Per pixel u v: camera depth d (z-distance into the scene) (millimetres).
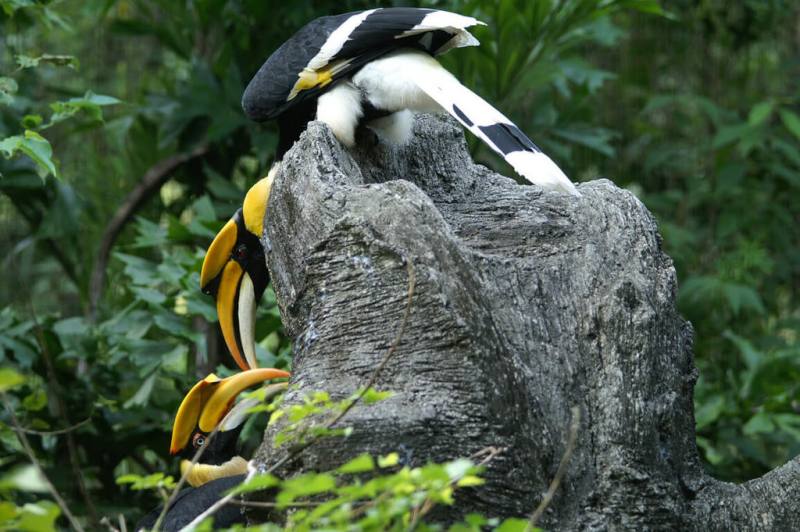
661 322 7246
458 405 6387
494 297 6941
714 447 13297
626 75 18297
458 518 6277
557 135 15016
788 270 17359
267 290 11602
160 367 11844
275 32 14336
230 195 13688
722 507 7172
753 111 16109
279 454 6332
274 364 10945
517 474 6418
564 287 7289
